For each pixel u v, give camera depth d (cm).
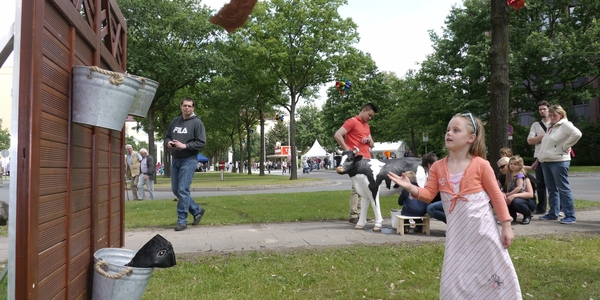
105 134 336
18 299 191
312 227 682
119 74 253
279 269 421
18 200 193
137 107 315
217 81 2616
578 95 2794
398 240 563
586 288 358
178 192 674
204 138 678
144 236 610
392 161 654
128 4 2095
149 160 1323
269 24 2319
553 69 2780
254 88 2759
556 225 674
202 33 2358
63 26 239
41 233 208
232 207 959
